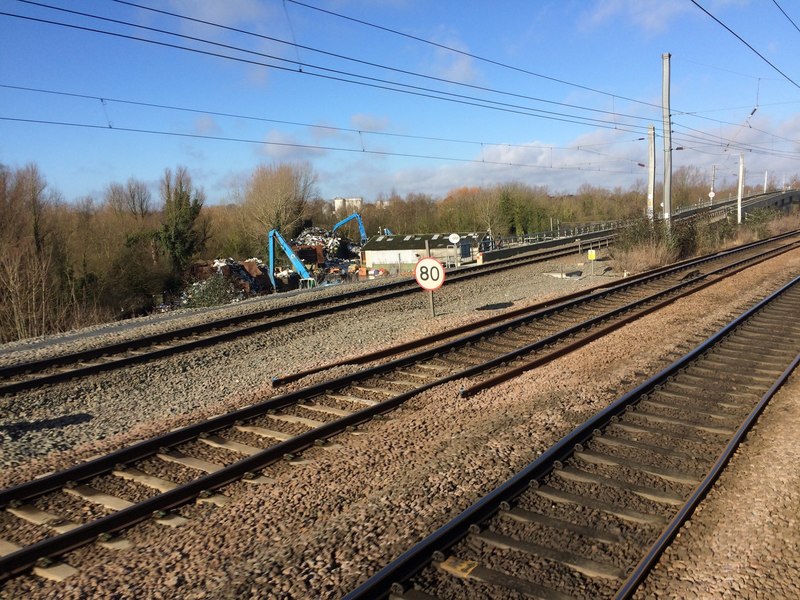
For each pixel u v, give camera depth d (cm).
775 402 834
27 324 2798
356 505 574
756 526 515
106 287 3972
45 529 559
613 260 2761
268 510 570
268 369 1107
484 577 456
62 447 768
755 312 1480
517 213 7262
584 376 991
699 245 3097
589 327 1382
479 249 5253
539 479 611
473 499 578
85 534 529
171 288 4619
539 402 862
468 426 775
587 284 2119
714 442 710
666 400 863
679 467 645
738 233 3934
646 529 523
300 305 1678
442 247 5822
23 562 491
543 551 488
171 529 548
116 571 480
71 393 980
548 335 1327
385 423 800
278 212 6134
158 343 1310
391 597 439
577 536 513
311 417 833
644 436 734
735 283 2022
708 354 1104
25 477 671
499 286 2120
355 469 653
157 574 474
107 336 1435
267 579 460
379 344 1274
